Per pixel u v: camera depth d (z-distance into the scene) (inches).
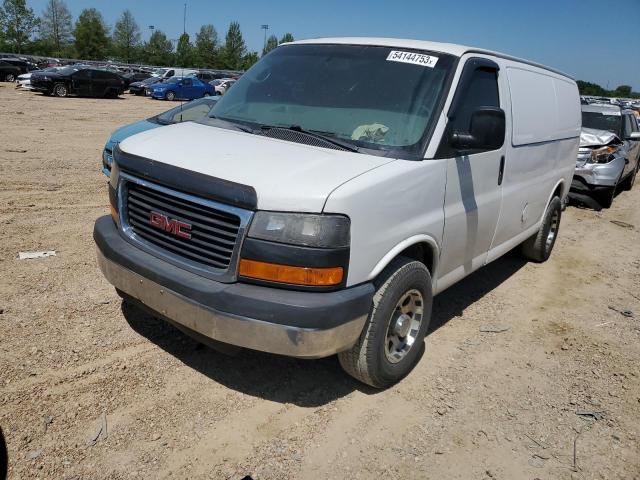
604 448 133.0
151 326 167.5
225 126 158.7
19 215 269.6
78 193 324.5
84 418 125.3
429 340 179.3
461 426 136.6
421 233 141.2
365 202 121.4
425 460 123.9
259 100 166.4
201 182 120.6
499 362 169.2
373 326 133.0
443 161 146.6
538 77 216.4
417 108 147.9
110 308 176.9
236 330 116.4
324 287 116.9
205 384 142.3
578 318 208.4
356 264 121.4
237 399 137.8
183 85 1368.1
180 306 122.6
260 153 131.4
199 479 112.1
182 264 125.6
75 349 151.7
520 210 208.1
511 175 192.7
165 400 134.6
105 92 1214.9
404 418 137.5
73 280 195.6
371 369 136.6
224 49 4037.9
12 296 179.2
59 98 1117.1
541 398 151.6
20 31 3398.1
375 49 165.8
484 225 177.0
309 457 121.0
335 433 129.5
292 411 135.7
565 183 262.8
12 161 407.8
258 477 114.0
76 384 136.8
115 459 114.6
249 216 115.5
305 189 116.3
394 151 139.1
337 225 116.2
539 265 269.0
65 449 115.6
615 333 197.3
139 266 129.8
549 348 181.5
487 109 143.6
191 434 124.2
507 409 145.3
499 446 130.6
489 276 247.1
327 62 167.2
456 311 204.8
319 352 117.3
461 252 167.2
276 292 115.6
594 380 162.9
